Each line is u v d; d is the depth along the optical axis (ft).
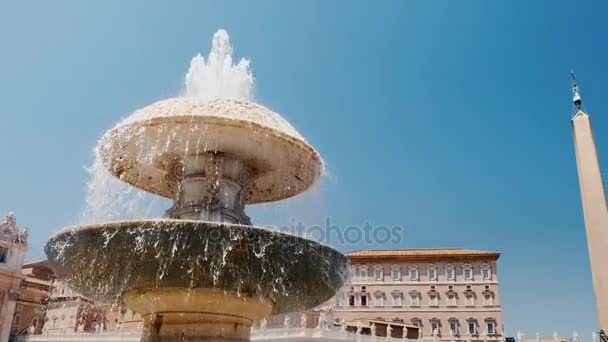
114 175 33.63
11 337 179.42
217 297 24.31
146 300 24.72
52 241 24.94
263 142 28.50
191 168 29.07
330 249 25.44
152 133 28.09
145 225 22.48
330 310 133.90
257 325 112.78
